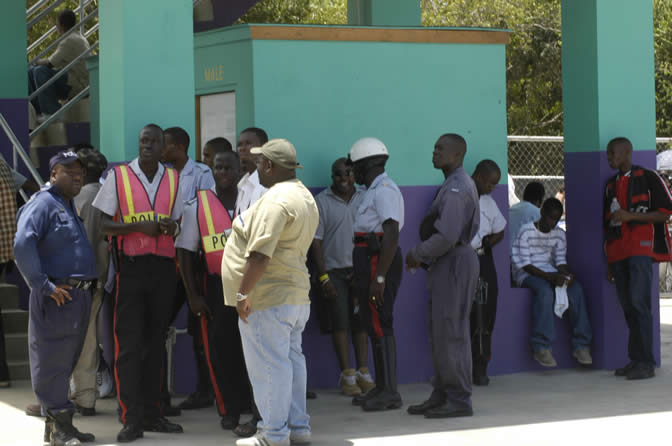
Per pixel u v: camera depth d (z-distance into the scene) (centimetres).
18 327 960
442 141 721
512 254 960
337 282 824
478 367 874
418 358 898
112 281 735
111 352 797
